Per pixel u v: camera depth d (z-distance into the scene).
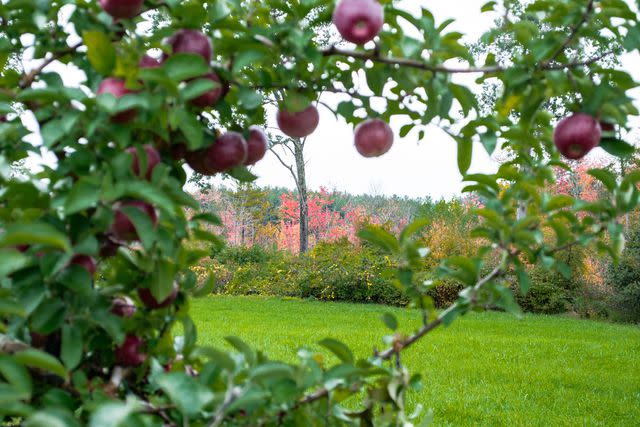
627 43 1.55
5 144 1.45
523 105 1.68
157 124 1.39
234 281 22.55
